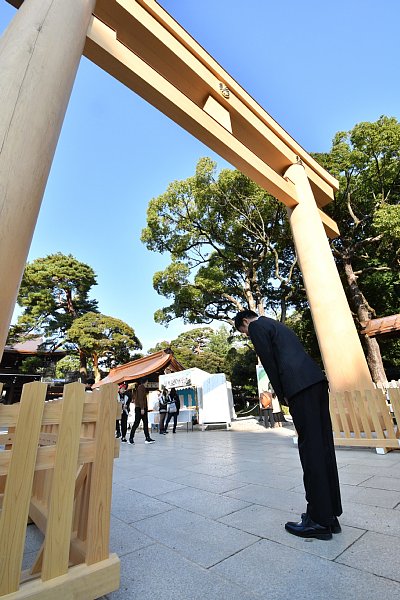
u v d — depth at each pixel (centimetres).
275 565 141
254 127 600
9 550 102
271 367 192
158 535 180
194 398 1138
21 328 2498
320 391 183
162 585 129
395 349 1442
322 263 574
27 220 184
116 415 137
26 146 189
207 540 171
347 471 317
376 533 167
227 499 243
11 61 206
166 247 1544
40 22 234
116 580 119
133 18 435
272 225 1406
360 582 124
